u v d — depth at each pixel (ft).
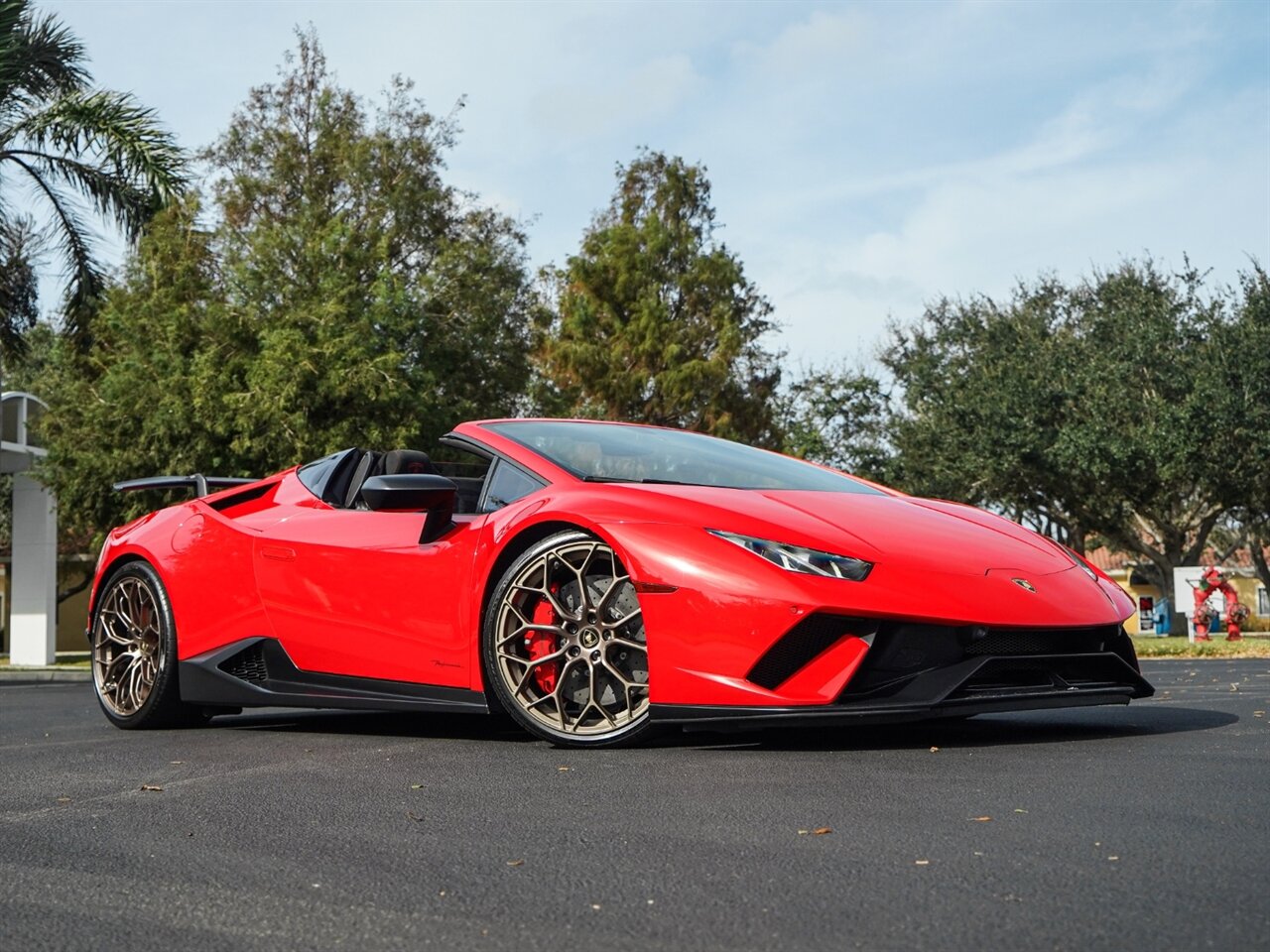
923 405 93.50
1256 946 5.07
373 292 52.85
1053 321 92.38
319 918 5.99
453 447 13.74
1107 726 12.23
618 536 11.16
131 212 51.90
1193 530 90.27
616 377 83.35
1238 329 77.66
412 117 65.10
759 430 89.61
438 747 12.01
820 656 10.47
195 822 8.48
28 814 9.02
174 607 14.97
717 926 5.64
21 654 59.36
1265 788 8.41
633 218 96.37
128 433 53.11
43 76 52.29
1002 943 5.24
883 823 7.64
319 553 13.61
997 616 10.58
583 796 8.94
